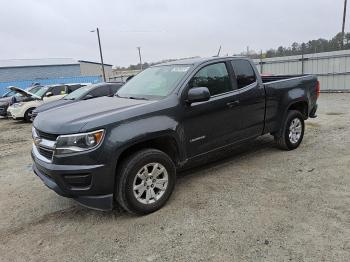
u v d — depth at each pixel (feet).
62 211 15.05
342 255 10.64
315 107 23.08
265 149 22.00
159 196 14.25
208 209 14.14
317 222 12.62
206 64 16.57
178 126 14.75
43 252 11.97
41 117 14.65
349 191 15.12
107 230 13.06
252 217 13.25
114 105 14.71
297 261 10.48
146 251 11.53
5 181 19.95
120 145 12.85
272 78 23.09
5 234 13.39
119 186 13.19
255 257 10.80
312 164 18.81
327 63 64.85
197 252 11.27
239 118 17.62
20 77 193.16
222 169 18.76
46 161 13.29
